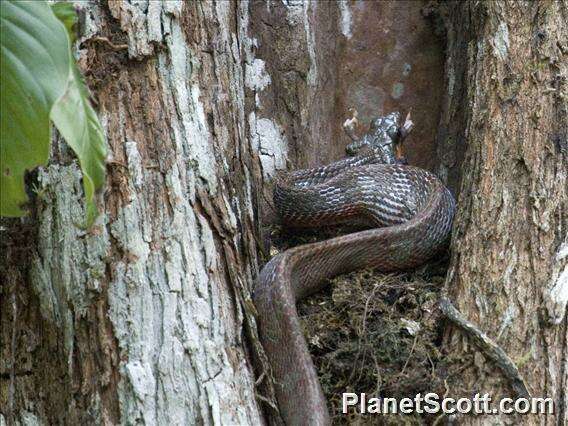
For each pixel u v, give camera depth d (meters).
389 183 10.31
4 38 5.91
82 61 8.70
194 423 7.46
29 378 8.14
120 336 7.81
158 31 9.06
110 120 8.62
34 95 5.89
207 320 7.93
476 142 9.72
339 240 9.12
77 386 7.82
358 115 12.40
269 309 8.40
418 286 9.34
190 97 9.02
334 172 10.85
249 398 7.77
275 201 10.33
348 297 9.12
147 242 8.15
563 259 8.30
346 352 8.66
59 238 8.26
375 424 8.23
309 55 11.69
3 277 8.38
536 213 8.72
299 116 11.45
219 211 8.58
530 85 9.67
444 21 12.38
